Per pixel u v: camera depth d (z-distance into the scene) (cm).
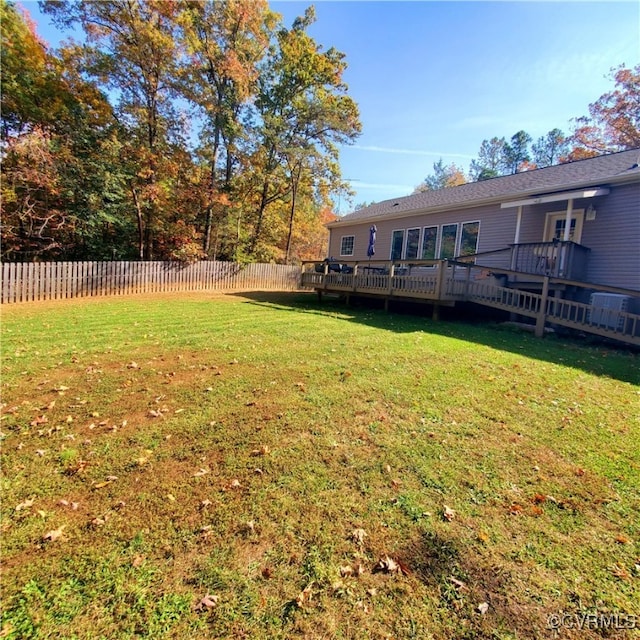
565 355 608
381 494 231
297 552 185
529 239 1083
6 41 1334
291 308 1063
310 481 241
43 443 283
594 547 193
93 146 1484
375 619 152
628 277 873
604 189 870
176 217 1811
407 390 407
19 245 1397
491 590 167
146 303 1075
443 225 1336
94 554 180
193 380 426
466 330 797
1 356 497
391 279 1019
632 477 256
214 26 1611
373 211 1795
